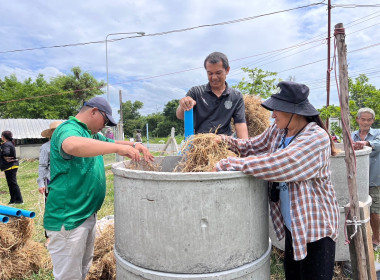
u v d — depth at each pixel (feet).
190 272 5.36
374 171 12.17
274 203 6.71
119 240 6.17
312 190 5.82
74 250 7.06
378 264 9.73
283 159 5.29
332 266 6.06
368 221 7.49
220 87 9.37
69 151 6.01
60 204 6.97
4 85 139.44
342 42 6.93
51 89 129.49
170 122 196.03
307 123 6.14
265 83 22.59
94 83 141.90
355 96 27.94
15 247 11.13
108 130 47.01
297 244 5.70
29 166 52.95
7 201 23.34
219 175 5.19
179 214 5.27
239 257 5.58
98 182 7.42
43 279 10.82
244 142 7.44
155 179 5.27
